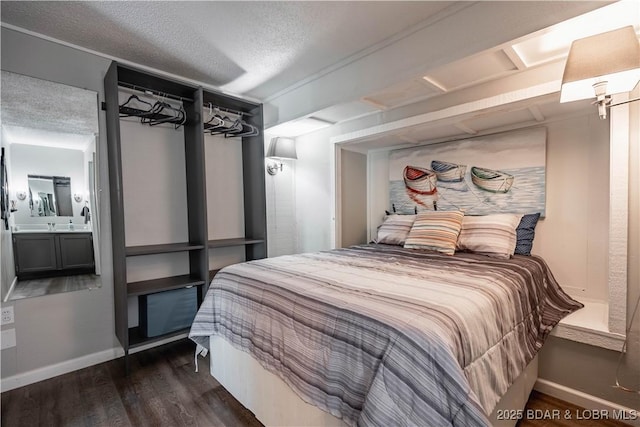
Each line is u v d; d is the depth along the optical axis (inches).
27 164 81.0
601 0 54.6
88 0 69.7
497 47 66.3
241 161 132.0
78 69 89.1
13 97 79.0
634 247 64.1
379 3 71.7
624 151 64.1
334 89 104.4
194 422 65.6
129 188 101.1
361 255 97.0
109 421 65.9
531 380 71.5
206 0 70.2
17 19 76.5
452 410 35.7
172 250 96.3
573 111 90.3
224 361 75.2
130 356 95.3
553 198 95.8
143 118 103.2
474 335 45.1
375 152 146.3
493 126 104.7
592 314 77.8
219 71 106.9
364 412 40.0
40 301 83.0
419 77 81.0
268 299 62.4
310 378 50.3
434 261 85.3
